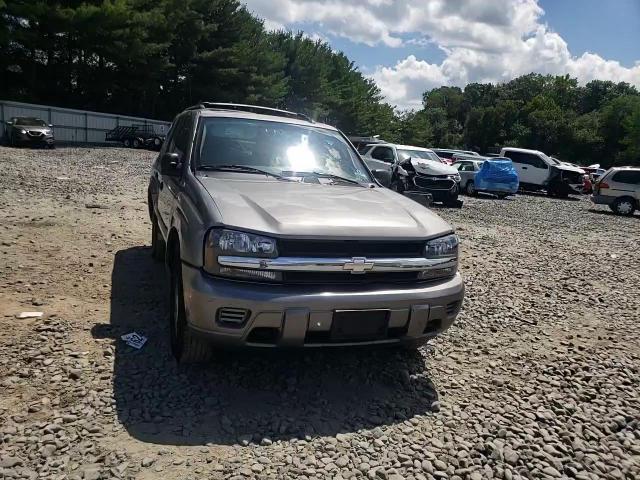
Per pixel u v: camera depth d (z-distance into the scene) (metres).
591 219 16.89
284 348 3.40
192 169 4.30
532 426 3.49
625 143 81.88
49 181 13.12
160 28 39.12
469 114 109.19
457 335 5.01
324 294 3.30
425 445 3.16
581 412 3.73
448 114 130.62
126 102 43.41
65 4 34.97
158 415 3.21
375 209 3.91
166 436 3.01
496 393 3.92
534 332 5.32
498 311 5.86
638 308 6.49
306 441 3.09
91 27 33.97
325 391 3.70
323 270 3.36
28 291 5.07
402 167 16.47
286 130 4.96
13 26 32.56
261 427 3.19
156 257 6.29
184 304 3.45
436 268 3.72
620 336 5.43
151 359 3.89
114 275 5.76
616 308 6.43
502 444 3.24
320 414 3.40
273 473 2.78
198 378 3.68
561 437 3.39
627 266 9.20
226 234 3.29
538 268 8.37
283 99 55.81
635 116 80.38
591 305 6.46
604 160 86.88
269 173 4.44
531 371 4.37
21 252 6.37
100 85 39.03
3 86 36.78
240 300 3.20
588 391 4.06
